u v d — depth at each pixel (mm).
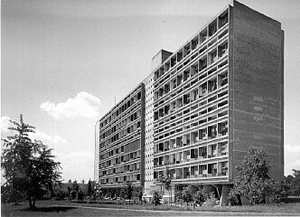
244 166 54750
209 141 66188
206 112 68625
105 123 148125
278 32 69875
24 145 48469
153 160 95250
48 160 50500
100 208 50781
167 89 91375
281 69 69562
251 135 62969
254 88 64875
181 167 76375
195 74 73938
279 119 67625
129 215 40594
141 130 106625
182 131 77938
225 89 62750
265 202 52156
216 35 66688
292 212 41156
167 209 48594
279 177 65750
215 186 64312
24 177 48031
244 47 64625
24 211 45344
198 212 43125
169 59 88500
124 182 117875
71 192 97250
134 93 113625
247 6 66188
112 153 136000
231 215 39094
